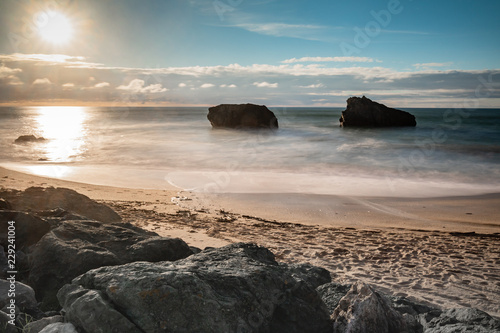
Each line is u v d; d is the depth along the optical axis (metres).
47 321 3.04
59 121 87.44
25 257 4.47
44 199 7.18
